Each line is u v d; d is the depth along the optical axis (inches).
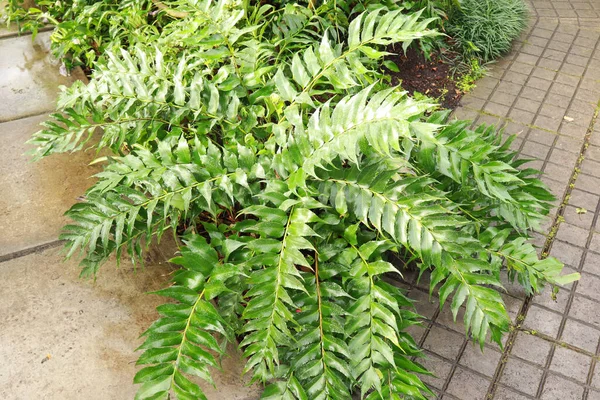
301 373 76.5
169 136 98.4
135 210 86.1
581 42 187.2
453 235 80.5
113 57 106.7
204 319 73.8
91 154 129.3
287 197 83.0
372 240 89.7
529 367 94.9
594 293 107.3
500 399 90.3
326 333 78.4
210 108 99.0
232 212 102.5
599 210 124.6
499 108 154.6
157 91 102.0
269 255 78.0
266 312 74.8
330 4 134.9
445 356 96.3
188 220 109.0
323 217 85.4
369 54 94.9
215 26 102.8
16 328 93.4
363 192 83.5
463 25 175.9
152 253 107.3
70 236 86.3
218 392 86.7
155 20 144.6
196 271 78.5
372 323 78.5
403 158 91.4
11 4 165.2
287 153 86.0
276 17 131.6
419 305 104.3
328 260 87.0
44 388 85.3
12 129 135.5
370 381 75.9
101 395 84.8
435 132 95.2
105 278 102.3
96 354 90.2
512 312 103.3
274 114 106.7
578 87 164.1
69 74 155.0
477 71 167.5
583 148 141.6
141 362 70.1
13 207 115.8
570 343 98.7
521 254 97.5
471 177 99.9
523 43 185.6
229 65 105.5
